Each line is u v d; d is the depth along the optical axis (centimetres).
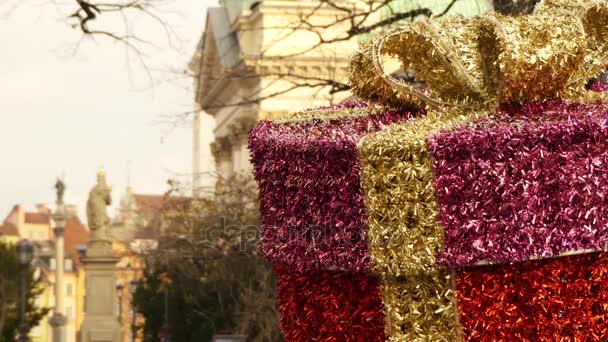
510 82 343
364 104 438
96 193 4128
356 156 328
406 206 321
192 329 3528
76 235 9838
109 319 4084
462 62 358
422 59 365
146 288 4319
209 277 2745
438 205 318
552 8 365
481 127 329
